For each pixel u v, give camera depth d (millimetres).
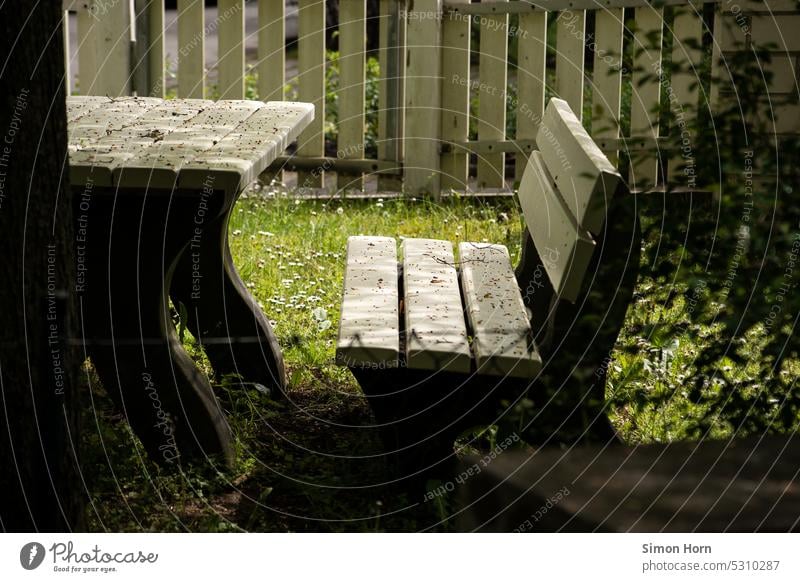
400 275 4086
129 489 3225
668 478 2432
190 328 4047
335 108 9148
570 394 3186
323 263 5703
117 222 3121
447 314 3342
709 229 3180
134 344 3229
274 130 3664
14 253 2389
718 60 6414
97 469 3273
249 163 3088
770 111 3373
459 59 7273
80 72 7297
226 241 4070
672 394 3543
